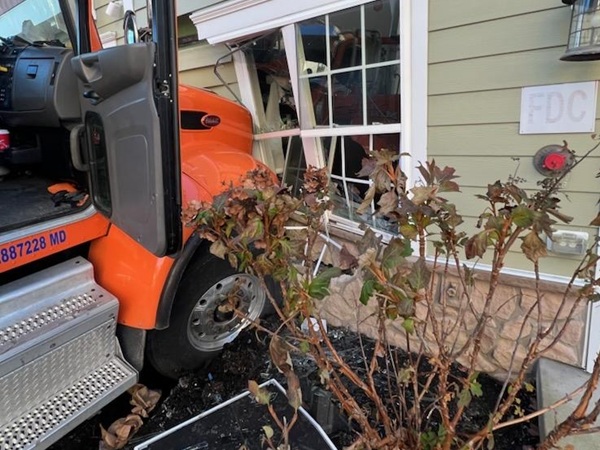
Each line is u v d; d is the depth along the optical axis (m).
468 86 2.03
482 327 1.41
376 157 1.33
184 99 2.78
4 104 2.33
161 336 2.25
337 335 2.65
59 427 1.65
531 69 1.85
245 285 2.56
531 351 1.43
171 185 1.72
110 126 1.83
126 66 1.60
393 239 1.27
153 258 2.00
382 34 2.32
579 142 1.82
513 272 2.05
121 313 2.03
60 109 2.09
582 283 1.90
